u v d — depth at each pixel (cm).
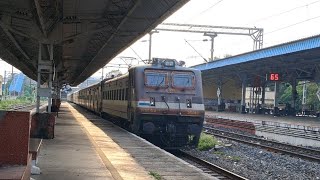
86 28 1966
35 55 3130
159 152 1356
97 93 3819
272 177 1304
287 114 4634
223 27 4975
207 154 1806
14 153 410
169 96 1873
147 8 1622
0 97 9156
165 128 1875
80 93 6738
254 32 5003
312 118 3959
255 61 3900
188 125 1877
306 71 4081
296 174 1369
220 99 5741
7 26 1623
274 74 4322
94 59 3359
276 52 3378
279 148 2094
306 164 1565
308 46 2930
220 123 3669
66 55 3238
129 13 1606
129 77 2005
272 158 1709
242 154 1833
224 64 4484
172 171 1011
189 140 1947
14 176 354
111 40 2384
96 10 1700
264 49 3578
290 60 3716
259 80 5003
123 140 1670
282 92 8400
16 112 411
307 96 7406
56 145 1391
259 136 2886
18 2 1539
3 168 390
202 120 1903
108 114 2984
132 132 1972
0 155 407
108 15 1720
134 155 1270
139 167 1037
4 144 408
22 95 12262
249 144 2180
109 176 883
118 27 1823
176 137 1894
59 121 2689
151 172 957
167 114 1850
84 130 2031
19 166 402
